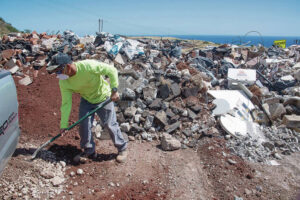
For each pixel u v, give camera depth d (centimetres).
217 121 435
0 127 222
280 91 573
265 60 706
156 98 462
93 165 321
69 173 300
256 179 307
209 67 674
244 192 285
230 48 800
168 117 431
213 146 377
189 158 358
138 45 731
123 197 270
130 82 484
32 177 274
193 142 396
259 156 358
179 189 293
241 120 441
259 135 416
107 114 313
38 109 414
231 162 335
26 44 666
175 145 374
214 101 468
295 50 941
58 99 468
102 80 305
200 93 493
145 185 294
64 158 326
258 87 530
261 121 459
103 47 663
